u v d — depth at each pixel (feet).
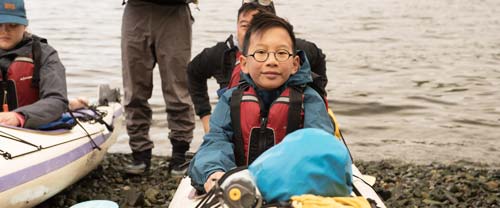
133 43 17.52
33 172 13.79
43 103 14.94
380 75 44.70
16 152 13.64
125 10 17.72
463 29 75.15
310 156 8.35
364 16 86.99
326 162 8.35
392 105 34.45
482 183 19.39
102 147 17.60
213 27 70.13
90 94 35.04
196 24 72.84
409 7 100.53
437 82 42.09
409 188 18.76
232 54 14.82
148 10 17.35
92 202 11.88
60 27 69.36
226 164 10.19
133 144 18.63
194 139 25.61
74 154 15.56
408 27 76.33
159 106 31.50
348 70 46.75
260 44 10.22
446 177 20.18
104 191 17.34
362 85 40.47
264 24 10.30
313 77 11.11
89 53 51.31
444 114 32.45
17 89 15.39
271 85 10.31
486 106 34.58
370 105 34.45
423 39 66.18
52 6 91.25
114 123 19.02
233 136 10.80
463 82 42.19
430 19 85.05
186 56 17.83
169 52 17.52
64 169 15.02
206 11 87.45
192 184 10.34
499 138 27.43
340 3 105.40
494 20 84.58
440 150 25.32
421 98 36.52
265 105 10.72
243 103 10.63
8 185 13.01
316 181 8.31
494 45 61.98
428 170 21.49
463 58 53.67
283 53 10.21
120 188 17.78
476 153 24.90
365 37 66.64
